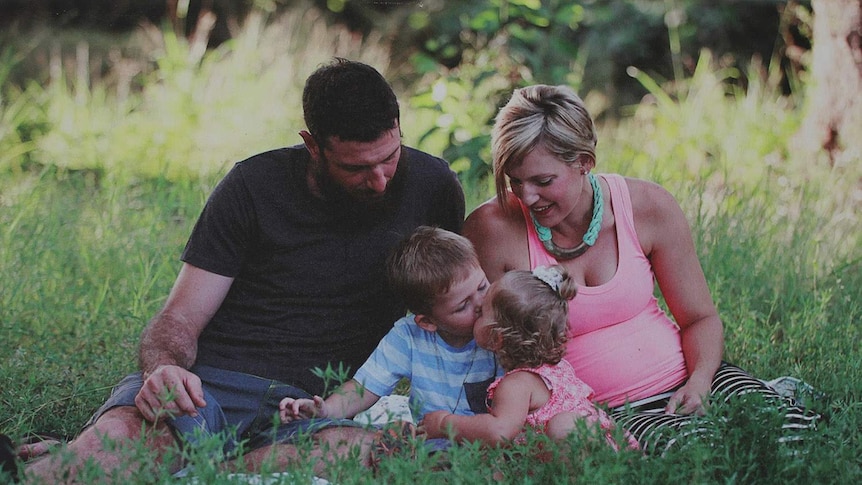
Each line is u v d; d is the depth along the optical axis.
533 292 3.50
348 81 3.43
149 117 9.65
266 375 3.70
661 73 11.86
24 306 5.31
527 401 3.48
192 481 2.95
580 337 3.80
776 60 10.73
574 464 3.05
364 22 13.17
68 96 10.07
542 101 3.57
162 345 3.57
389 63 12.08
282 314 3.75
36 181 6.95
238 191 3.71
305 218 3.69
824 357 4.55
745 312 5.00
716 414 3.22
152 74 10.97
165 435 3.36
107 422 3.33
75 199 6.90
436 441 3.48
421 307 3.61
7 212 6.32
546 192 3.58
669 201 3.86
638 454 3.10
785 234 6.08
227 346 3.75
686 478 3.06
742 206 6.30
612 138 9.75
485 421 3.41
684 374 3.86
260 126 9.24
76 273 5.79
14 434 3.44
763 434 3.15
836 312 5.16
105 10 13.08
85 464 2.88
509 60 8.41
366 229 3.74
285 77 10.36
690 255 3.88
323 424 3.43
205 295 3.72
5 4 12.74
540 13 8.89
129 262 5.78
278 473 3.08
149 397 3.33
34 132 9.23
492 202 3.95
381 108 3.43
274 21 12.48
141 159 8.61
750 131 8.69
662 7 11.77
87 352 4.90
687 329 3.94
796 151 7.92
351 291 3.76
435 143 8.34
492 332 3.53
